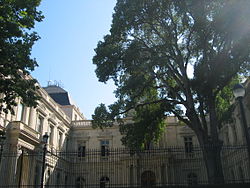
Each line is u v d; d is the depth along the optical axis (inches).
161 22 840.9
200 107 810.8
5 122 884.6
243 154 985.5
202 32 765.3
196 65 814.5
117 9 824.9
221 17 696.4
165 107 898.1
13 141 868.6
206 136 773.3
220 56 754.2
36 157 1031.0
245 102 981.8
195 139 1471.5
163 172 1241.4
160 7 784.3
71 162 1299.2
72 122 1582.2
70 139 1530.5
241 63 743.1
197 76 781.9
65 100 1782.7
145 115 925.8
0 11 496.4
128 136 922.1
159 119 936.3
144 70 836.0
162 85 929.5
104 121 882.1
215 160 700.0
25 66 549.0
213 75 749.3
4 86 535.5
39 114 1145.4
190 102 804.6
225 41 762.2
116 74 852.0
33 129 991.6
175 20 870.4
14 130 874.8
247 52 704.4
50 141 1255.5
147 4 782.5
